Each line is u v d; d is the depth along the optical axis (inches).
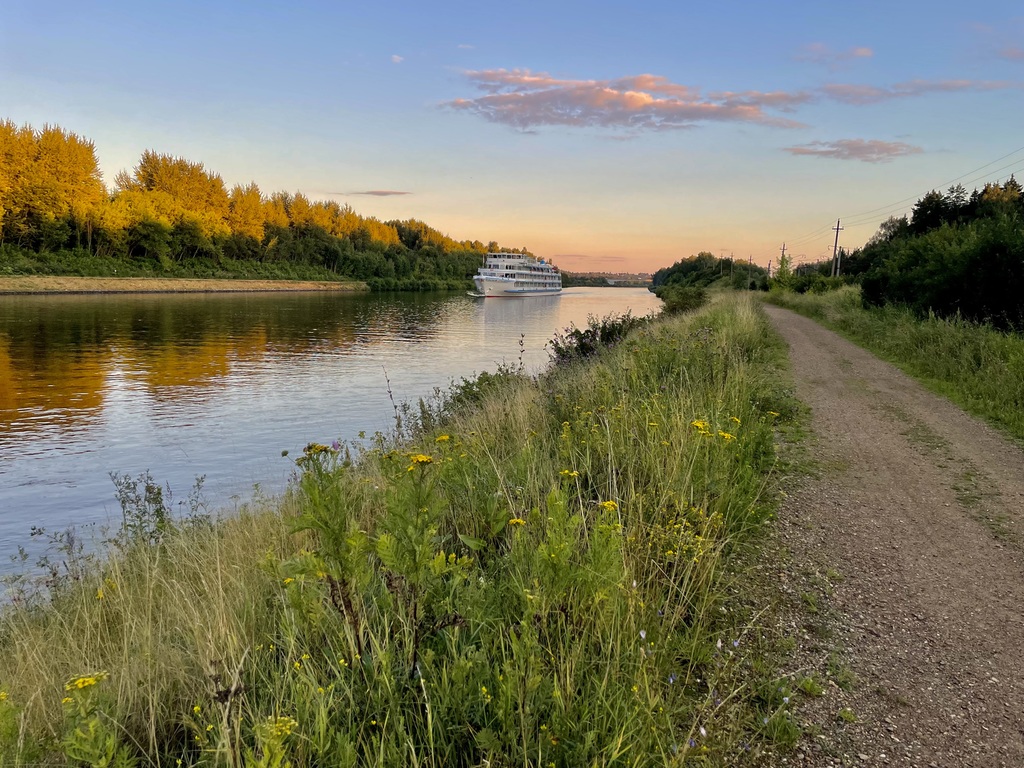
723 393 318.7
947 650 140.6
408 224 6579.7
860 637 144.3
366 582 112.8
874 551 191.9
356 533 112.0
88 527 360.8
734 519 192.7
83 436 562.9
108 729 91.4
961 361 498.3
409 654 112.3
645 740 95.4
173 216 3479.3
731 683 123.3
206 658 119.9
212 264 3722.9
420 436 385.4
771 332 818.2
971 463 286.7
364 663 110.5
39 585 252.2
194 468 472.1
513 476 193.2
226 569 174.6
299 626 122.6
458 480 183.3
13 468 470.9
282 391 776.9
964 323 611.2
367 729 101.8
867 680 128.6
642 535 160.2
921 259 906.1
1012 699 124.3
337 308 2532.0
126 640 129.3
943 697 124.3
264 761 78.5
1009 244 633.6
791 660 133.9
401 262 5196.9
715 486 194.4
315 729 95.1
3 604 235.0
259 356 1096.8
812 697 122.6
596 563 117.0
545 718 102.9
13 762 88.7
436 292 4950.8
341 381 855.1
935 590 168.2
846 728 114.6
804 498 236.8
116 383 812.6
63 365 938.1
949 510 228.7
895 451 305.0
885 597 163.6
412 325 1854.1
